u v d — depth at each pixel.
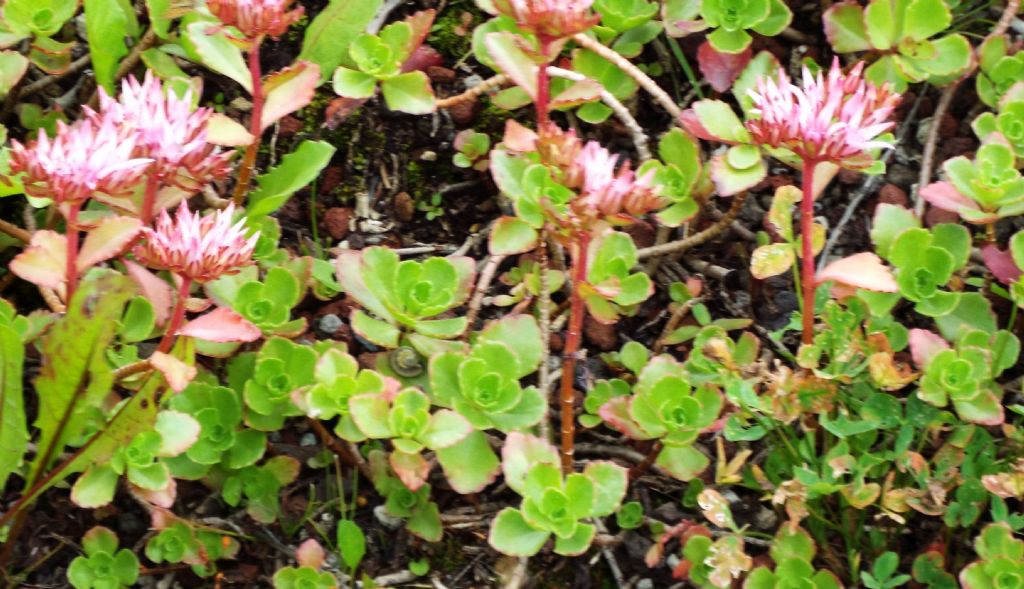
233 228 0.55
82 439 0.58
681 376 0.58
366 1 0.63
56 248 0.55
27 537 0.60
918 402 0.58
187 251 0.54
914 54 0.63
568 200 0.59
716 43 0.64
